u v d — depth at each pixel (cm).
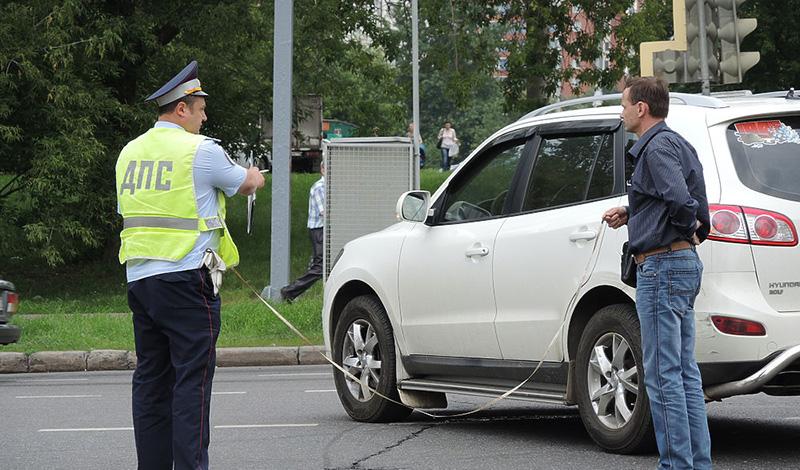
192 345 1528
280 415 2545
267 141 7719
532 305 2025
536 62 8138
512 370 2091
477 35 8162
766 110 1850
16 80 5525
